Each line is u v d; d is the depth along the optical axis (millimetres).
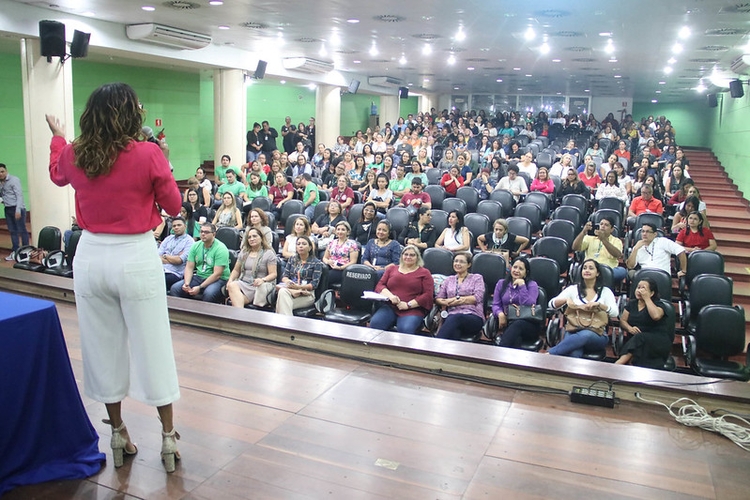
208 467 2670
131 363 2578
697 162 19531
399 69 18062
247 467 2680
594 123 21391
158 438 2914
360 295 5910
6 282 5570
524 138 17094
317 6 9133
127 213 2328
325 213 8383
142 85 15031
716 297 5770
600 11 9039
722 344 5055
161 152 2385
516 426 3164
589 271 5020
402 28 10984
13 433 2408
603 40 11727
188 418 3125
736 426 3129
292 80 16938
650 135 18672
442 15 9688
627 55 13680
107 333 2484
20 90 12367
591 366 3693
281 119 21484
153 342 2455
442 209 9188
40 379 2477
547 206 9367
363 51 14266
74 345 4102
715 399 3354
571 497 2529
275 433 2996
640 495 2561
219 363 3895
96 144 2234
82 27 10094
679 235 7371
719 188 15500
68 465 2555
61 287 5219
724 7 8391
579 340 4852
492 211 8656
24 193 12562
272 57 15180
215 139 14430
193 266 6426
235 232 7438
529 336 5133
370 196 9414
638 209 8914
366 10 9391
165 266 6750
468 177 11023
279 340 4316
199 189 9562
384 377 3760
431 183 11602
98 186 2297
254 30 11477
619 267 6859
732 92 14711
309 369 3848
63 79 9609
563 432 3117
